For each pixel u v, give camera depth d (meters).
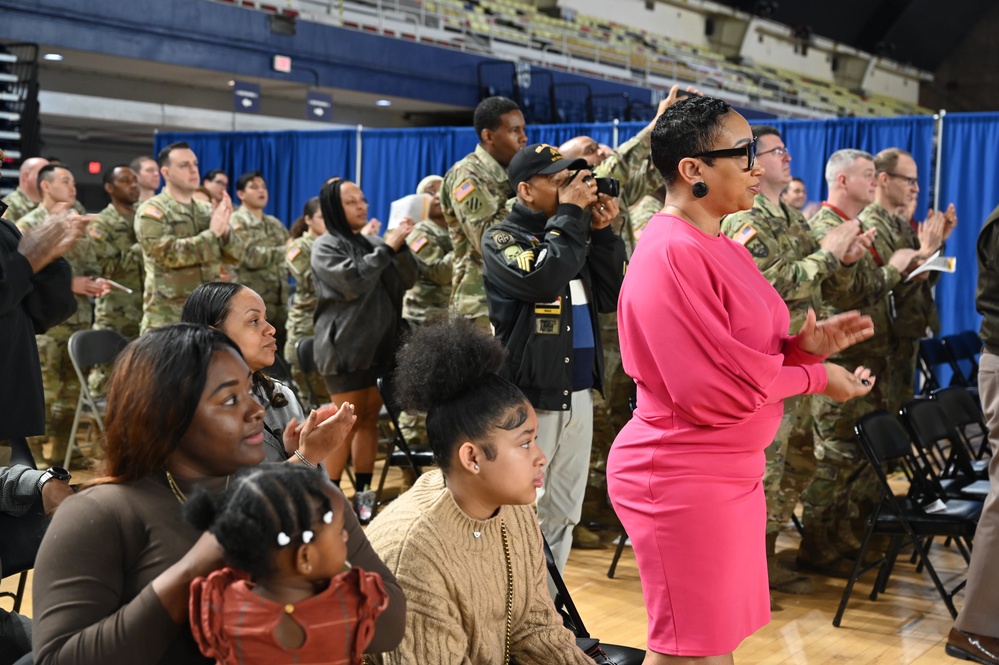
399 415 5.32
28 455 2.64
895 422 3.96
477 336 1.96
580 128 9.20
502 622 1.99
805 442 4.11
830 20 23.58
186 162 6.11
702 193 2.15
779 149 3.85
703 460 2.13
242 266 6.94
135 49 10.38
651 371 2.15
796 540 4.88
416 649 1.83
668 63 18.78
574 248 3.14
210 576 1.31
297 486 1.30
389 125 14.95
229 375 1.55
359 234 4.95
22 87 9.51
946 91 23.95
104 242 6.48
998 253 3.19
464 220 4.02
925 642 3.52
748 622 2.23
